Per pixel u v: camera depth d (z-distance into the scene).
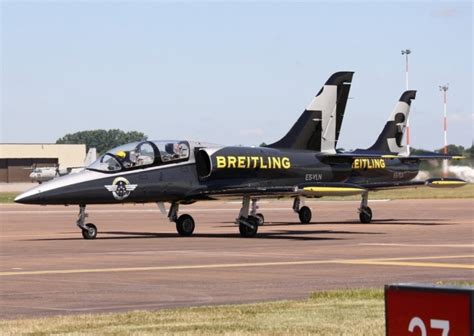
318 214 159.88
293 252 76.25
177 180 98.69
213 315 38.50
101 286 51.31
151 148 97.69
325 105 116.81
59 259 70.12
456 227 116.75
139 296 46.75
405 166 136.00
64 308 42.34
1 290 49.50
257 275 57.22
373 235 100.69
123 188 94.88
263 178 106.44
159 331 34.38
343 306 41.19
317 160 113.88
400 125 147.88
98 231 112.62
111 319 37.50
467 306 19.00
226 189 100.69
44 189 91.31
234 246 84.12
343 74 118.56
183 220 101.69
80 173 93.81
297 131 114.31
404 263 65.44
